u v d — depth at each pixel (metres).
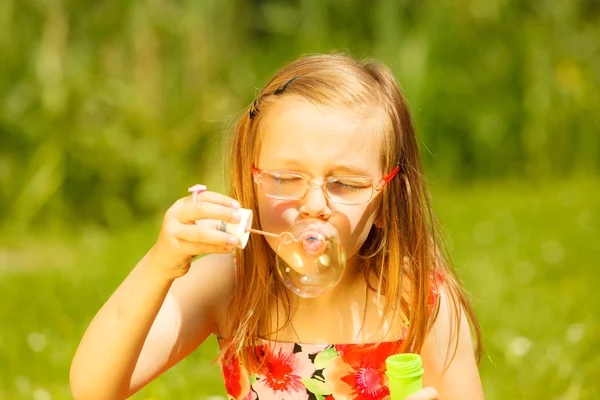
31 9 11.54
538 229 9.87
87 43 11.90
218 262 3.63
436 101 13.70
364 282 3.54
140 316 3.09
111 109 11.79
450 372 3.57
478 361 3.81
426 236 3.57
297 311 3.51
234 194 3.51
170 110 12.33
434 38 13.73
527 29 14.07
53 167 11.35
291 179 3.21
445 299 3.62
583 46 14.29
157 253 3.04
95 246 10.09
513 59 14.04
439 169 13.77
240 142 3.45
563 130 14.03
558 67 14.07
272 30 13.69
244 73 12.98
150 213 11.74
